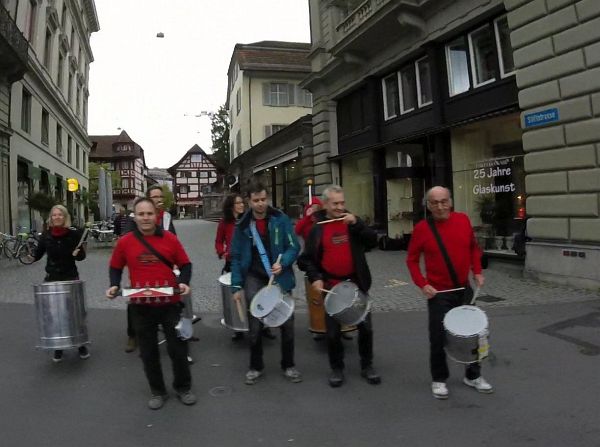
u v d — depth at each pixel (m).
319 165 17.97
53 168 28.42
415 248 4.22
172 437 3.60
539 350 5.23
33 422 3.88
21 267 13.38
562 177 8.26
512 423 3.67
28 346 5.88
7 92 18.77
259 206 4.55
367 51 14.68
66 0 31.34
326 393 4.33
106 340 6.11
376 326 6.41
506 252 10.41
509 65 10.38
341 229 4.45
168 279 4.08
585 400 4.01
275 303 4.42
